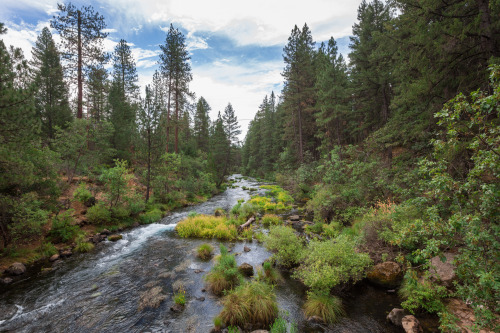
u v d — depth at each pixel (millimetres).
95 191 14961
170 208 18703
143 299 6547
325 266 6527
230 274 7273
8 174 8594
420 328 4926
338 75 22078
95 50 19703
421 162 4523
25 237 9547
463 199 3908
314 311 5809
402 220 7570
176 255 9688
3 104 7836
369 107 22453
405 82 11281
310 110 28922
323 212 13664
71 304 6363
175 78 28125
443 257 3900
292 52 28828
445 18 9094
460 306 5332
